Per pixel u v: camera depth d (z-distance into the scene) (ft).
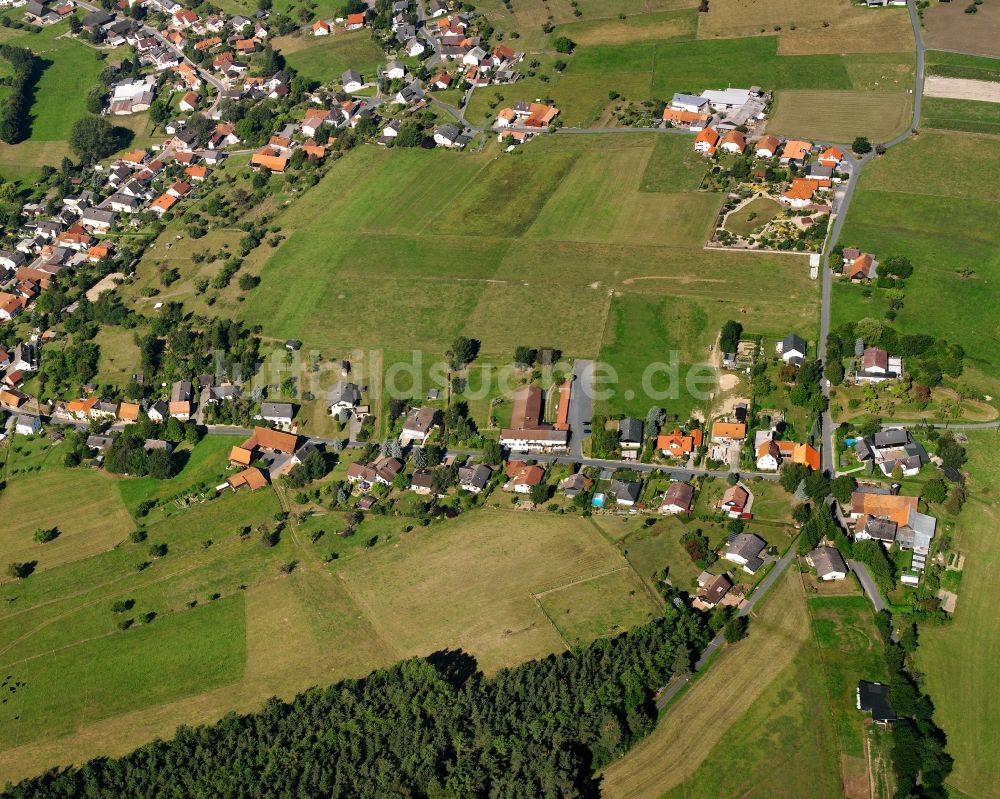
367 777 551.59
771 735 559.38
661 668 586.45
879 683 577.02
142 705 629.10
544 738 558.56
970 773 535.60
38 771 597.11
